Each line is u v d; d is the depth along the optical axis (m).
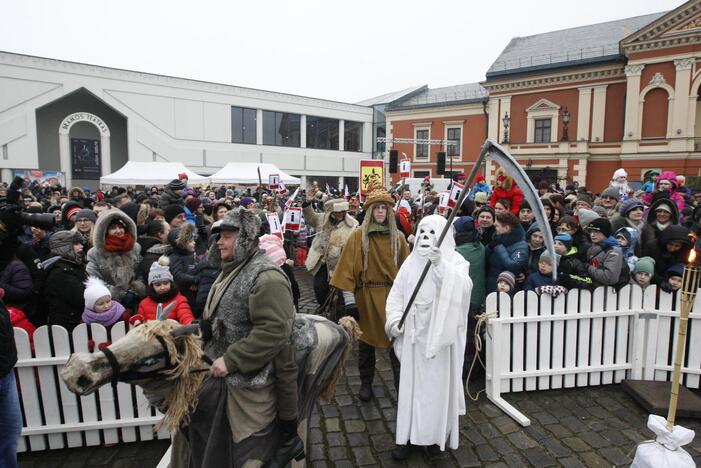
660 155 23.66
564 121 26.38
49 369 3.27
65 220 5.90
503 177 6.88
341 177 36.03
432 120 33.00
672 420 2.43
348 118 35.78
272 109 31.92
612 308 4.24
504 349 4.07
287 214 6.47
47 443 3.35
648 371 4.26
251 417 2.21
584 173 26.27
